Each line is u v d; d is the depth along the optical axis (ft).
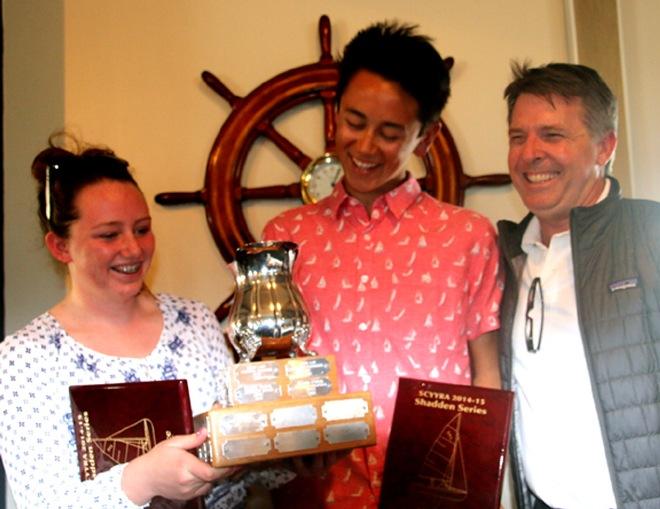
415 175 7.96
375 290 5.11
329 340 5.12
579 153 5.00
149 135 7.86
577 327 4.98
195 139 7.91
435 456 4.34
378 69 4.91
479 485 4.19
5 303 7.47
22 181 7.54
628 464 4.68
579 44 7.86
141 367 4.67
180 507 4.20
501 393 4.27
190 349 4.89
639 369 4.70
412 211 5.25
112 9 7.86
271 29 8.00
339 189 5.29
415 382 4.52
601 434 4.75
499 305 5.36
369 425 3.97
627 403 4.70
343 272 5.17
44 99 7.65
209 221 7.70
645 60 7.78
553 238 5.17
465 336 5.23
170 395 4.25
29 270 7.50
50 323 4.65
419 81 4.94
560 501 4.95
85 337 4.65
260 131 7.80
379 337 5.06
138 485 3.89
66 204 4.56
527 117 5.07
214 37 7.98
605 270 4.89
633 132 7.75
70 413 4.42
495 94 7.98
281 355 4.22
